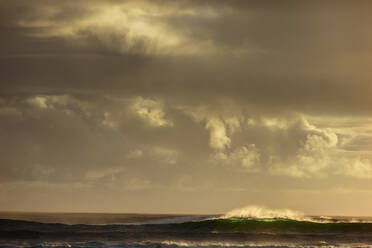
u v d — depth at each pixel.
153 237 54.34
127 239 53.16
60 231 58.16
